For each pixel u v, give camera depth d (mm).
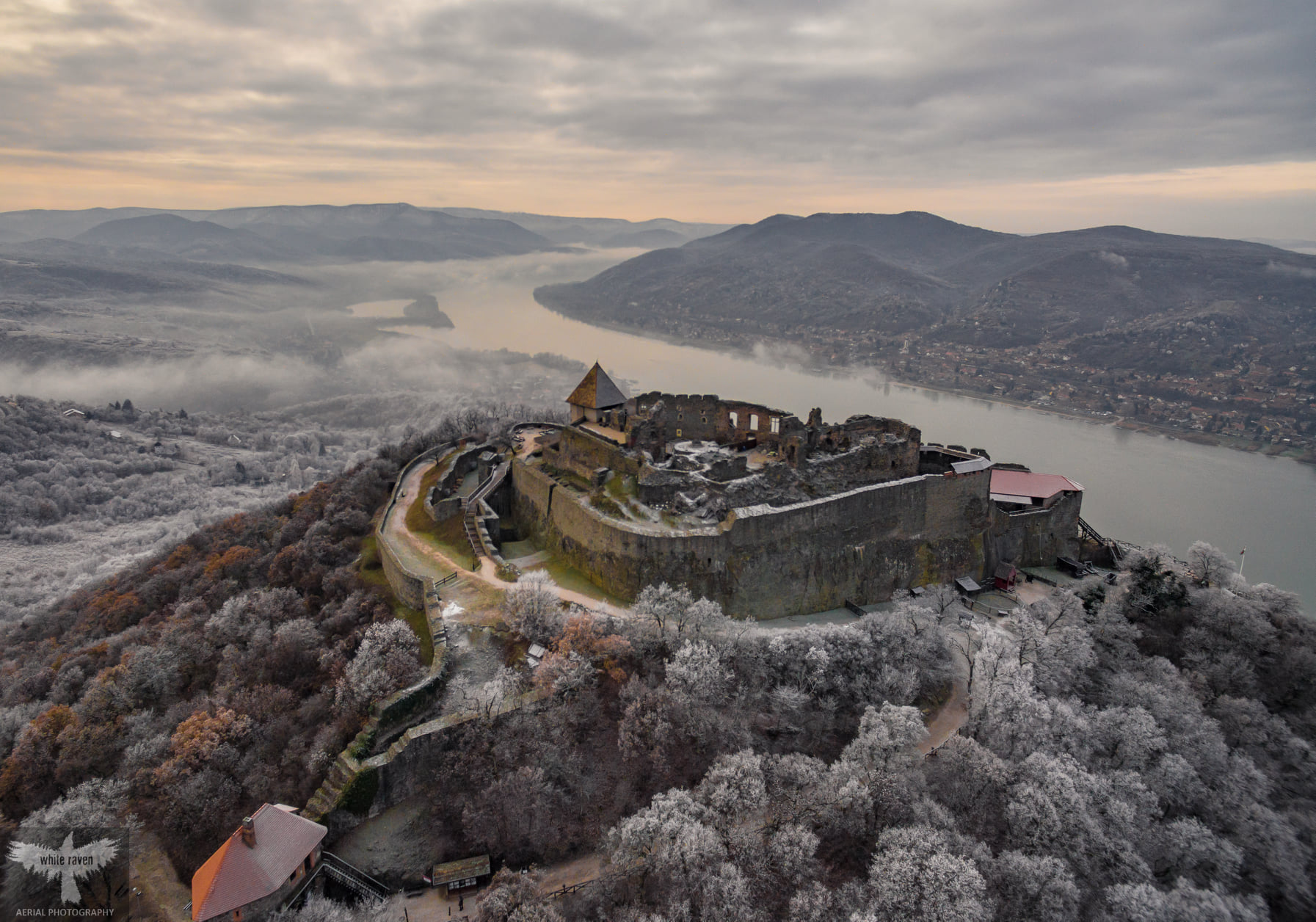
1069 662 87500
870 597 102750
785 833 62719
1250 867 68188
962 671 90125
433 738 70062
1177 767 73625
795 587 96625
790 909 58875
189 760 69562
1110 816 67750
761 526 92625
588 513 98312
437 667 77062
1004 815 68812
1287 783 79000
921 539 106688
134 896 62844
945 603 100250
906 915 56688
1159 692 84125
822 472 105875
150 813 68688
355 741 69250
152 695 86500
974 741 73688
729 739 72688
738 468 104938
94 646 106812
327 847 64750
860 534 100875
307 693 82000
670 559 90938
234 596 111000
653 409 125438
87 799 67312
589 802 69250
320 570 106500
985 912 56656
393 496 128125
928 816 65688
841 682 81188
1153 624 101125
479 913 57938
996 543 114812
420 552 103812
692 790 67812
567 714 72188
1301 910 65000
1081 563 119750
